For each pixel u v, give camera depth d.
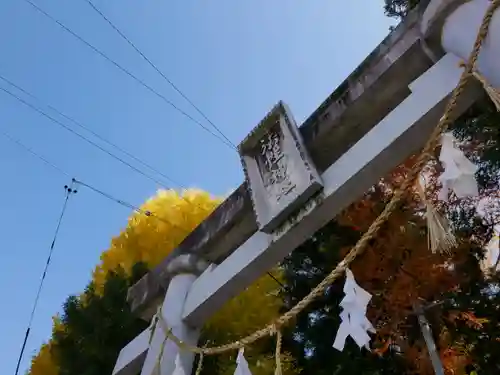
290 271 9.49
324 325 8.75
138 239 13.66
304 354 8.98
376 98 4.40
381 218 2.91
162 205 14.55
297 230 4.45
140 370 5.88
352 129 4.61
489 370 7.61
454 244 2.73
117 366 5.98
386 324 7.40
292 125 4.74
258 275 4.93
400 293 7.02
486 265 7.95
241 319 10.23
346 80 4.65
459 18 3.56
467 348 7.64
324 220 4.39
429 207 2.81
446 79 3.71
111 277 11.97
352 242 8.73
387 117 4.07
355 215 7.71
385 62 4.28
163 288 5.88
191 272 5.66
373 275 7.27
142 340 5.90
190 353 5.25
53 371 11.49
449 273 7.15
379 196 7.60
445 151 2.71
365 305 2.88
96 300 11.34
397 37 4.25
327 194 4.23
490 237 8.09
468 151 7.78
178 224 13.88
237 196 5.41
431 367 7.30
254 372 8.80
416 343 7.51
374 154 4.03
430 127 3.84
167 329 5.23
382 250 7.26
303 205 4.39
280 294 9.84
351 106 4.49
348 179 4.14
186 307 5.32
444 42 3.79
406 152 4.00
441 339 7.48
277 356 3.37
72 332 11.03
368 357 8.05
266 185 4.75
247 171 5.00
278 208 4.48
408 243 7.08
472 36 3.40
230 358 9.59
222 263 5.18
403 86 4.28
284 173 4.59
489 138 7.73
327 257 8.83
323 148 4.71
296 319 9.17
